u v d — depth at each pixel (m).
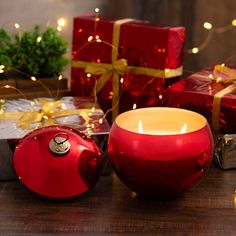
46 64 1.31
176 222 1.01
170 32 1.21
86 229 1.00
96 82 1.28
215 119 1.15
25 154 1.04
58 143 1.04
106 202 1.06
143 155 1.00
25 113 1.17
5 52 1.31
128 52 1.25
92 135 1.10
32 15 1.56
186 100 1.17
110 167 1.12
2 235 0.98
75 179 1.04
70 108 1.20
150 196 1.05
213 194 1.08
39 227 1.00
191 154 1.01
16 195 1.07
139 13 1.58
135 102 1.26
